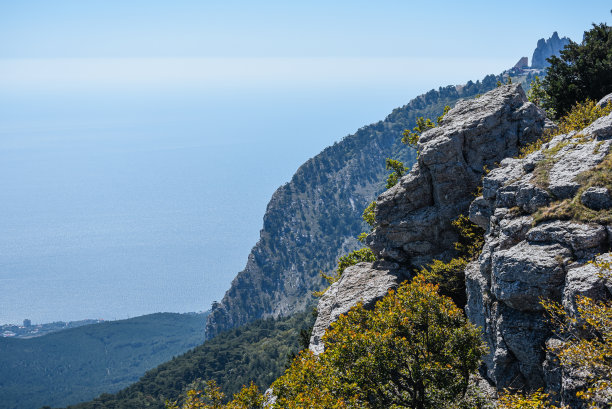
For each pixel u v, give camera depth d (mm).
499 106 37188
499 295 22266
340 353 22797
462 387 21562
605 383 15062
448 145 35906
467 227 34406
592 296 18250
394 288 35875
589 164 23719
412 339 22406
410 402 22219
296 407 22312
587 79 43562
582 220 21234
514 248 22797
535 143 34031
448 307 23234
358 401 22141
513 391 21594
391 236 38719
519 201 25469
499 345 22578
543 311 20844
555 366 19406
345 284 39000
